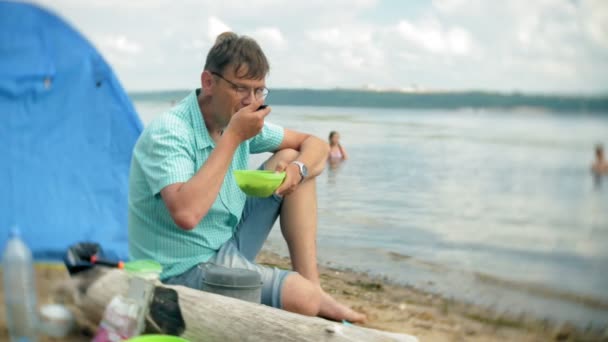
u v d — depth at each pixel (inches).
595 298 155.8
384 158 276.1
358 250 162.6
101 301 78.4
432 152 299.7
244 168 97.3
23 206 120.2
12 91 126.7
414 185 241.4
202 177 81.0
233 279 80.6
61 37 134.2
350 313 95.2
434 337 112.1
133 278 74.8
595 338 130.0
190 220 81.0
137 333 71.5
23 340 64.6
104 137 132.1
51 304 82.3
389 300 130.8
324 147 104.2
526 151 302.5
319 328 70.3
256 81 85.7
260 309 74.4
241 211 96.3
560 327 133.7
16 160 123.7
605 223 229.5
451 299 136.9
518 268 174.2
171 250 89.9
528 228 219.3
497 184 260.5
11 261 64.2
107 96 134.6
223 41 86.7
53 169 125.6
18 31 131.1
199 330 75.2
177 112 87.7
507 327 126.7
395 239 176.7
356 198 210.2
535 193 256.2
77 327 79.2
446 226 202.7
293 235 99.0
